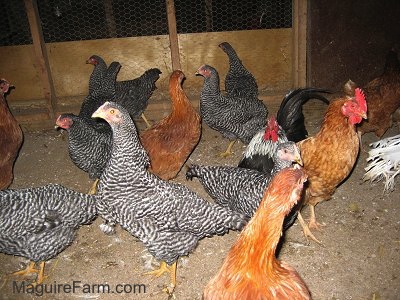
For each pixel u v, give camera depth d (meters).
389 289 0.88
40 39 1.38
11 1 1.42
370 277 0.90
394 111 1.30
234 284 0.64
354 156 0.93
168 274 0.94
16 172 1.27
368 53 1.45
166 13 1.40
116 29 1.58
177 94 1.11
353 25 1.40
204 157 1.33
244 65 1.52
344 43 1.43
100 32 1.57
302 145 0.97
